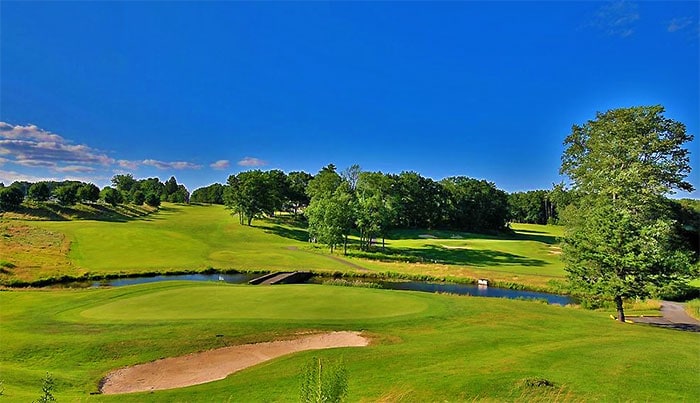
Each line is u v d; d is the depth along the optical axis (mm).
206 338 18969
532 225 143375
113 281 45250
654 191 38969
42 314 23078
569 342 18531
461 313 24641
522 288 44406
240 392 12961
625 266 26141
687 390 12609
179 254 59062
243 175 95062
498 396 11938
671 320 28562
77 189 100938
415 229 109125
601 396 12008
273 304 25422
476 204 116625
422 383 12953
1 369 15141
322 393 7328
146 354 17328
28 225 68000
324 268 53406
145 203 122625
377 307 25266
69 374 15375
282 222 99938
